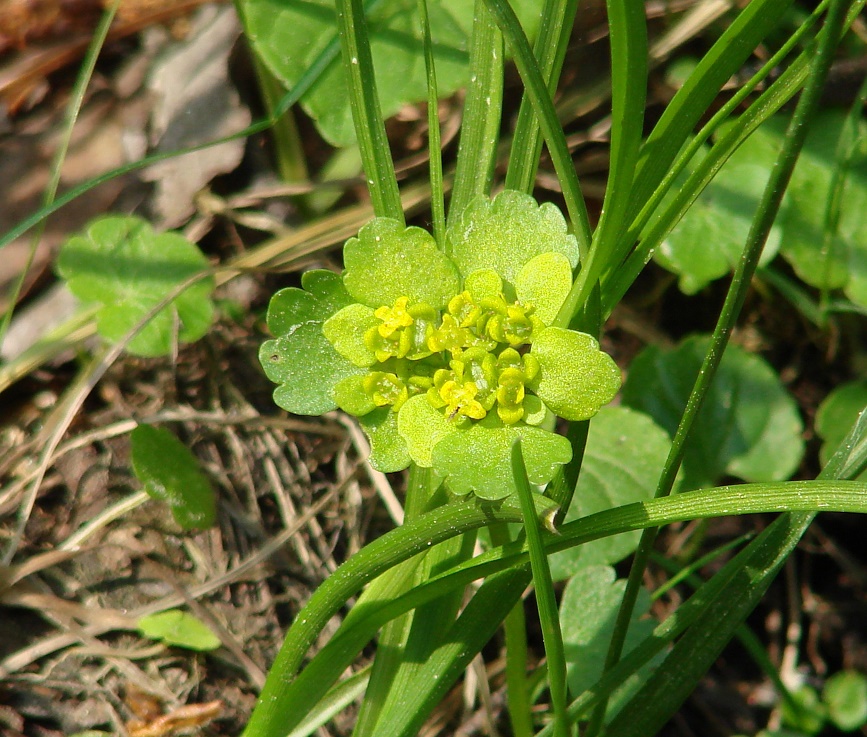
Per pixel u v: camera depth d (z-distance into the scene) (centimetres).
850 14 22
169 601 26
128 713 25
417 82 28
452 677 23
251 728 22
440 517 22
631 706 23
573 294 22
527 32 28
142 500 27
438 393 22
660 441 28
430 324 22
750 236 22
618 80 21
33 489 26
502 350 22
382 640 24
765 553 23
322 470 28
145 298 28
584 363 21
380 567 22
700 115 22
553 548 22
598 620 26
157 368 28
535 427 21
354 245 22
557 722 22
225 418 28
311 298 22
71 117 26
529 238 22
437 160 23
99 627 26
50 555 26
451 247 22
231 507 27
